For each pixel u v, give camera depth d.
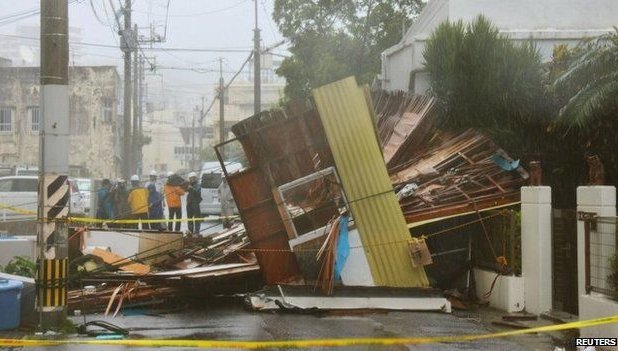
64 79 10.56
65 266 10.57
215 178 33.47
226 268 13.29
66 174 10.57
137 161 52.09
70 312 12.09
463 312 12.31
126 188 24.64
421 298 12.31
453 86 15.80
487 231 13.15
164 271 13.99
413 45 19.73
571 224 11.25
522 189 12.21
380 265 12.55
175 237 16.27
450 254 13.66
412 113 15.65
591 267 10.09
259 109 37.47
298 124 12.79
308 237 12.45
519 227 12.29
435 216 13.05
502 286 12.34
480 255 13.46
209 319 11.47
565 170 14.96
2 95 54.84
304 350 9.26
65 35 10.57
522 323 11.20
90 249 14.66
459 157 14.34
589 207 10.35
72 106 56.81
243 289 13.54
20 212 21.89
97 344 9.43
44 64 10.51
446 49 16.02
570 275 11.27
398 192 13.52
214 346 9.05
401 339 9.46
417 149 15.04
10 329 10.49
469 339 9.38
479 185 13.66
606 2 19.77
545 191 11.78
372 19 37.12
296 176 12.73
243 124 12.69
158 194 23.53
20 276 12.09
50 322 10.43
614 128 13.84
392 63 22.92
